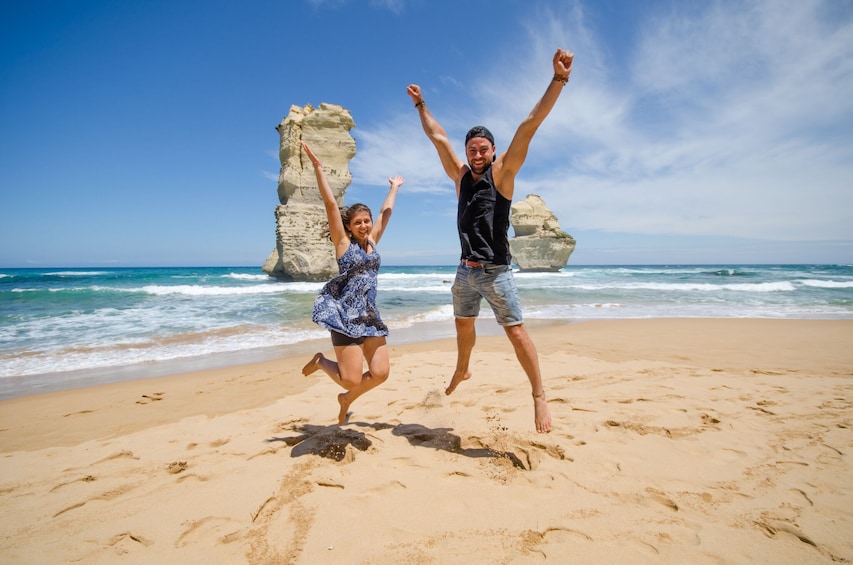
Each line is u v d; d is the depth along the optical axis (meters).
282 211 26.81
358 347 2.89
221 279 34.47
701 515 2.12
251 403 4.43
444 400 4.18
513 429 3.34
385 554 1.84
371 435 3.29
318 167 2.96
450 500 2.29
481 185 2.79
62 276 41.53
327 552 1.86
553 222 46.84
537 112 2.47
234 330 10.02
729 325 9.94
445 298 17.84
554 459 2.80
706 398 4.16
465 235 2.88
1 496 2.47
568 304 15.29
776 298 17.45
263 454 2.97
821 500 2.26
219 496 2.38
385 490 2.40
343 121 28.78
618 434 3.22
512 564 1.76
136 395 4.96
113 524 2.14
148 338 9.04
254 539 1.98
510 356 6.46
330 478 2.55
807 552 1.83
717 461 2.75
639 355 6.51
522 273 45.09
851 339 8.02
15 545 1.98
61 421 4.03
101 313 12.80
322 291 2.90
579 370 5.44
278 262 28.66
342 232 2.97
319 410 4.05
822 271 50.06
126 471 2.77
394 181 3.54
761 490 2.37
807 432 3.23
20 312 12.90
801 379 4.95
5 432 3.73
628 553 1.82
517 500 2.28
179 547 1.94
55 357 7.34
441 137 3.17
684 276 38.56
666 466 2.68
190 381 5.57
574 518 2.10
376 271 3.05
